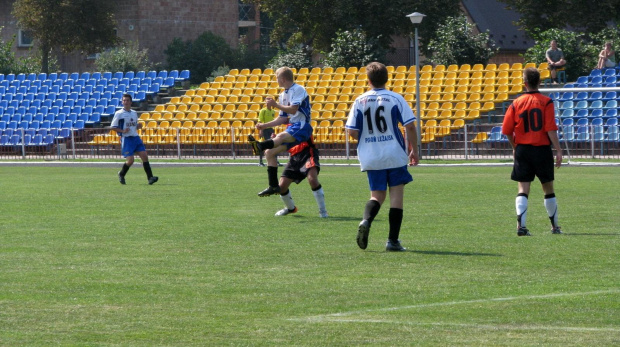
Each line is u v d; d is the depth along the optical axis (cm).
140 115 6569
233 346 943
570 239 1706
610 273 1339
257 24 10206
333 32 8262
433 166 4519
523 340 953
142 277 1350
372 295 1197
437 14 8069
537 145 1761
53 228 1978
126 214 2267
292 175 2158
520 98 1778
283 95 2131
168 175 4084
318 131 5494
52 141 5944
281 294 1212
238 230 1911
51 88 7112
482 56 6675
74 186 3353
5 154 6078
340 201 2581
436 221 2036
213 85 6706
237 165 4978
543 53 6203
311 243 1702
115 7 8975
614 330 993
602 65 5831
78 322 1059
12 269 1431
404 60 8269
